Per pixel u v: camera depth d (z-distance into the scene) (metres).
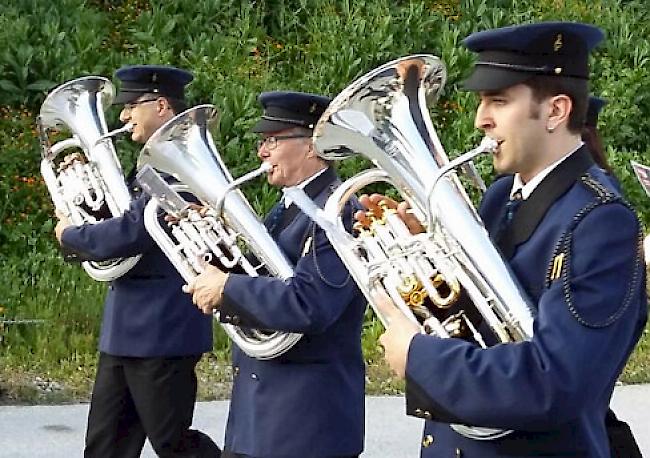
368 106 2.83
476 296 2.50
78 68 9.49
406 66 2.78
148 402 4.95
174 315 4.95
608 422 3.47
